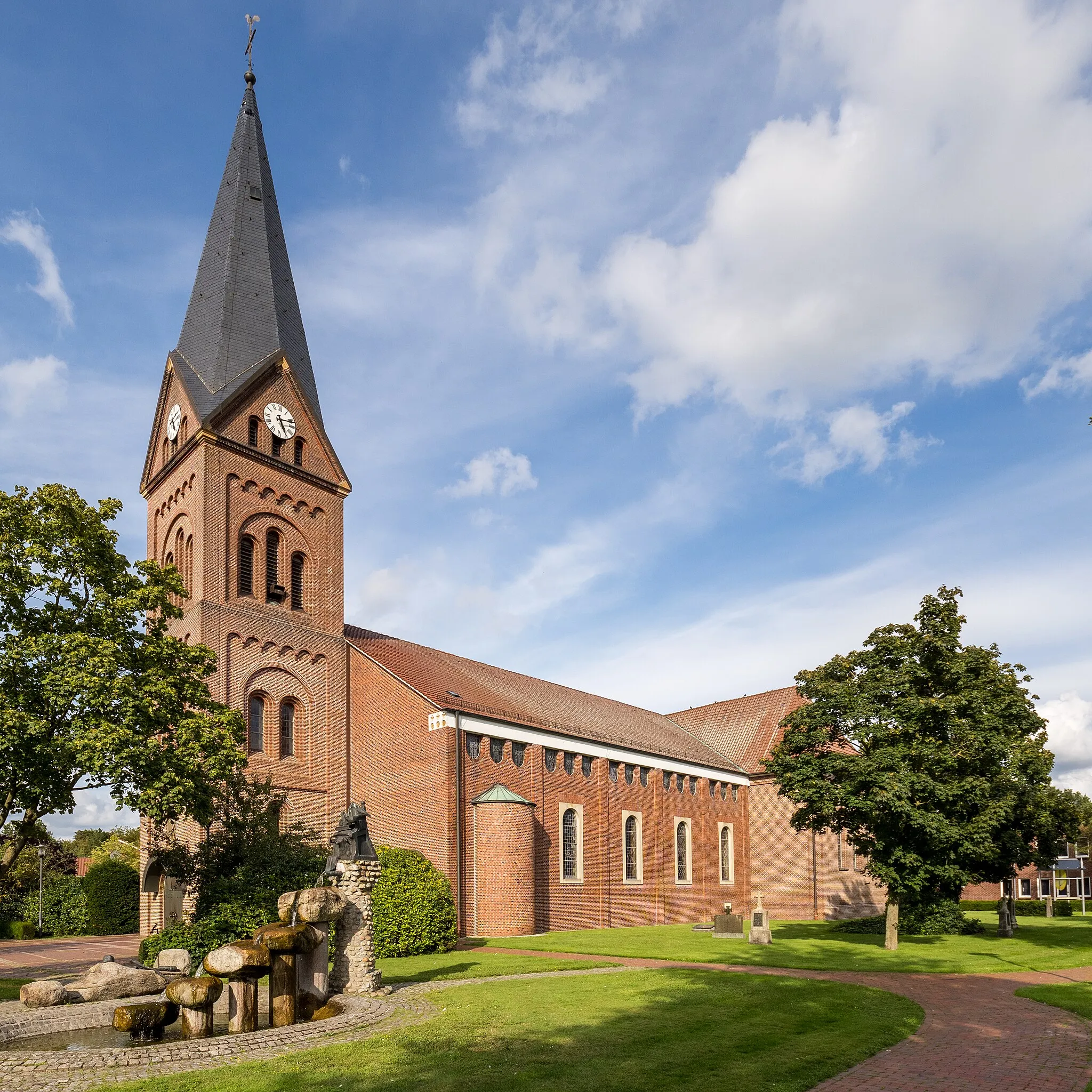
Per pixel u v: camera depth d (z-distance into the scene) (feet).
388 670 132.87
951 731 101.24
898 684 101.45
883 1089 43.19
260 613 127.44
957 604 104.47
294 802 125.70
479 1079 43.39
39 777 77.77
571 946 107.96
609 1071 45.19
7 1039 54.65
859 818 102.94
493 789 128.57
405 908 101.76
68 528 83.56
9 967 101.96
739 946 106.11
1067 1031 56.80
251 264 141.90
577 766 150.71
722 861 185.16
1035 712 115.44
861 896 189.26
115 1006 63.41
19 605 80.69
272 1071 44.78
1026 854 128.98
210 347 134.72
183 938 83.05
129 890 161.07
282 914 62.59
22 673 78.54
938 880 108.88
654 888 164.14
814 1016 59.52
